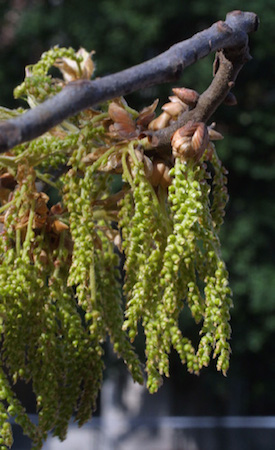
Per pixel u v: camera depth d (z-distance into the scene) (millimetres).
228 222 3305
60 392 547
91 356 548
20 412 521
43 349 534
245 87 3439
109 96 444
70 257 549
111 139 535
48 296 540
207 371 3342
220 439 2844
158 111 3193
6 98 3344
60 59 577
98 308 548
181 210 503
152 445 2814
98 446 2727
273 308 3135
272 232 3334
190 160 510
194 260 514
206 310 508
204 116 516
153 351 511
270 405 3613
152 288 514
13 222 534
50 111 431
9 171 554
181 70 462
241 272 3180
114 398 3496
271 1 3350
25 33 3348
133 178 524
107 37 3326
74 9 3357
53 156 570
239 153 3312
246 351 3371
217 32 485
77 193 527
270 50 3381
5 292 523
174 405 3521
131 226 530
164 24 3404
